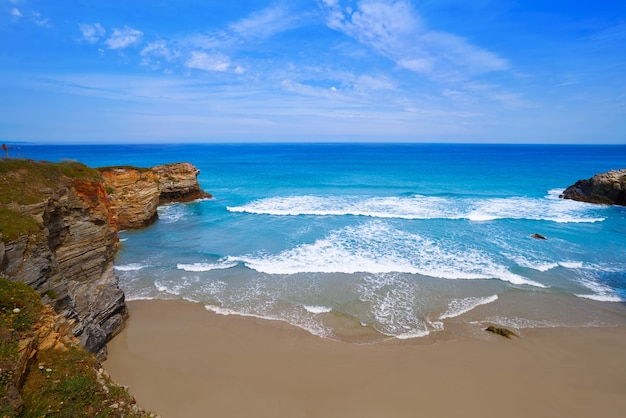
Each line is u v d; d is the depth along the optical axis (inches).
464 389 419.2
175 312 603.5
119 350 495.2
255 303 633.6
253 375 443.5
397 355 484.4
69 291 480.7
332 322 570.9
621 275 751.7
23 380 272.1
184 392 413.1
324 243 949.8
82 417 260.5
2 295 325.4
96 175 666.2
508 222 1170.0
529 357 482.6
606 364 469.1
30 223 419.5
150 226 1162.0
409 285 698.8
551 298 653.3
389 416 378.0
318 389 419.2
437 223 1153.4
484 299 645.9
